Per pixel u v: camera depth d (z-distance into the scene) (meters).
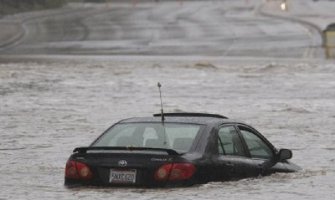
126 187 40.88
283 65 169.25
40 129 82.19
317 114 96.56
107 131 43.97
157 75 147.62
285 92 123.31
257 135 47.03
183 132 42.56
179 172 40.22
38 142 72.69
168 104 106.50
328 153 66.38
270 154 46.94
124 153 41.12
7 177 50.25
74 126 84.81
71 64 169.75
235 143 44.31
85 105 104.62
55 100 109.88
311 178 47.09
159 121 43.72
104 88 126.06
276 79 142.62
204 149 41.66
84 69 157.38
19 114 95.00
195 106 104.44
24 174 52.19
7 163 59.25
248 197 39.53
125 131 43.47
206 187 41.06
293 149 69.12
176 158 40.41
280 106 104.75
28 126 84.56
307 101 111.25
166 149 40.59
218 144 42.69
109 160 41.28
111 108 101.75
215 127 43.22
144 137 42.78
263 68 162.62
